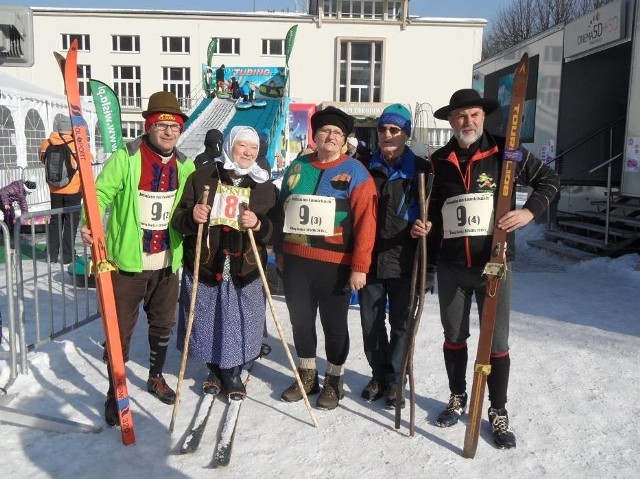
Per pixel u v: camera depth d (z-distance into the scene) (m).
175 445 2.86
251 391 3.50
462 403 3.17
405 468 2.68
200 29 36.22
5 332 4.45
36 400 3.32
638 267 7.13
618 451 2.85
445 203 2.83
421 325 4.81
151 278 3.23
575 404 3.37
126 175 3.00
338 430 3.03
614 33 7.80
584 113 9.43
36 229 9.58
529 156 2.76
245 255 3.10
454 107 2.67
